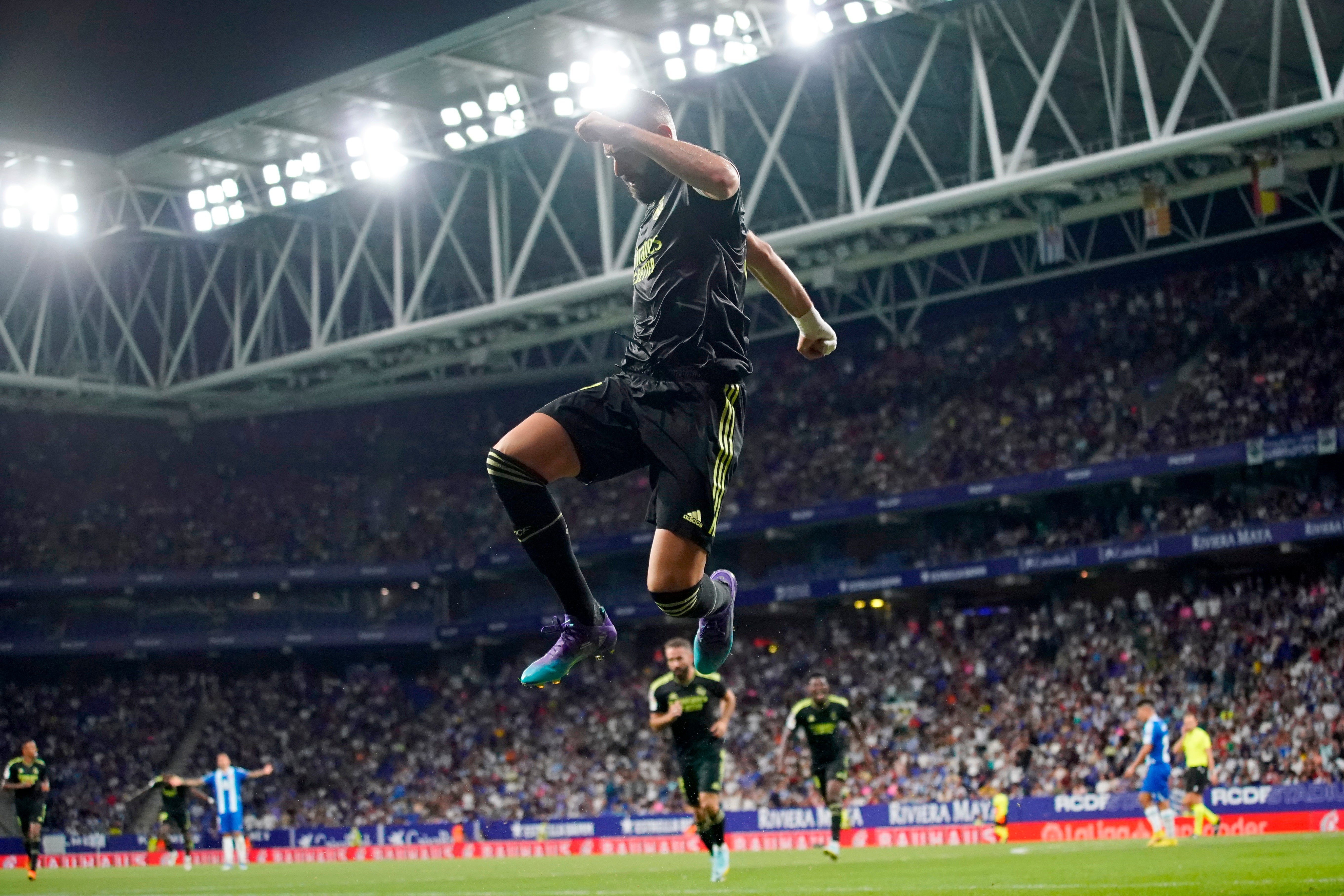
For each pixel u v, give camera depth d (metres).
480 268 41.28
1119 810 26.73
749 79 30.28
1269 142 27.91
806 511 39.56
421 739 42.75
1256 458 32.72
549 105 29.80
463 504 46.75
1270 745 29.05
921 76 26.92
